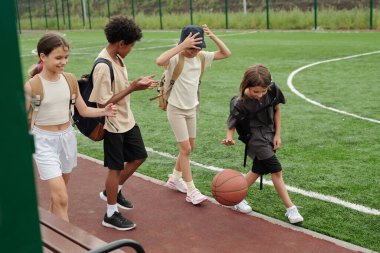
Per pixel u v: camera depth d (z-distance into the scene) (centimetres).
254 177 494
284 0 3434
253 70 446
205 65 525
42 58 385
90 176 638
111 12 4350
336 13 2805
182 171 534
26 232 156
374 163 653
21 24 4797
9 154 151
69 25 4219
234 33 2858
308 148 725
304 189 569
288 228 471
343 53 1736
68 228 327
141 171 654
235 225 482
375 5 3003
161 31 3338
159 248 444
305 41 2214
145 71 1566
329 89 1142
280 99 467
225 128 852
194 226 483
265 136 472
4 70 148
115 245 263
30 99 351
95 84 426
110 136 454
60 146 409
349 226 473
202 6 3841
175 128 516
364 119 873
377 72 1330
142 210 523
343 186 576
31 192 156
